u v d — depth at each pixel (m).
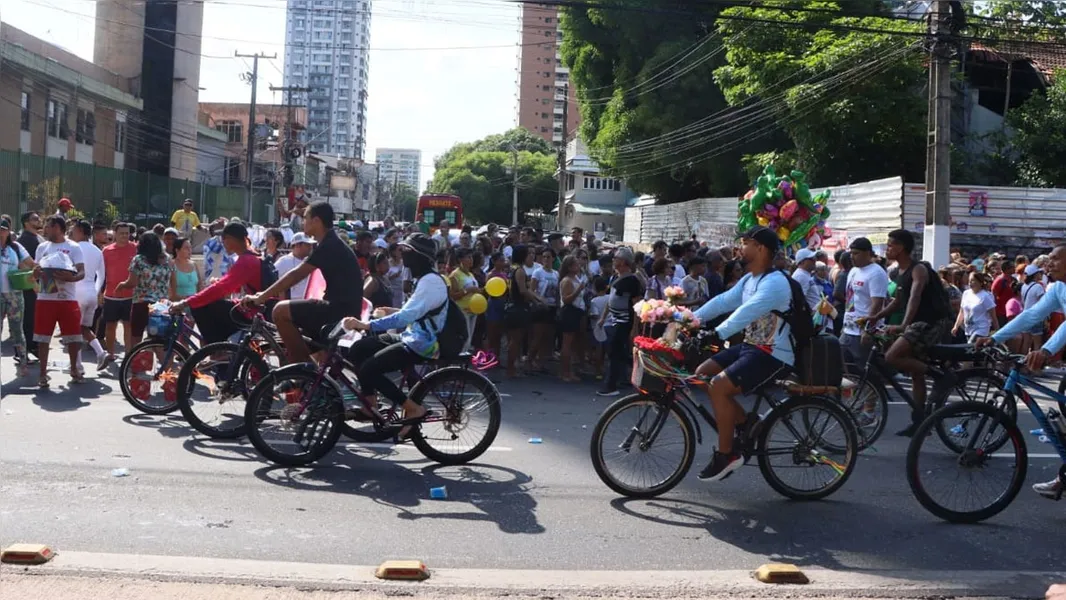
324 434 7.28
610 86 41.12
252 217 46.19
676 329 6.70
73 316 10.31
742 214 18.38
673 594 4.82
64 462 7.05
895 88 26.55
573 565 5.34
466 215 90.75
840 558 5.60
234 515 6.00
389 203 137.62
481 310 7.93
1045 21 28.12
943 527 6.30
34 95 36.84
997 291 16.00
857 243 10.09
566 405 10.92
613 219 64.31
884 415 8.95
